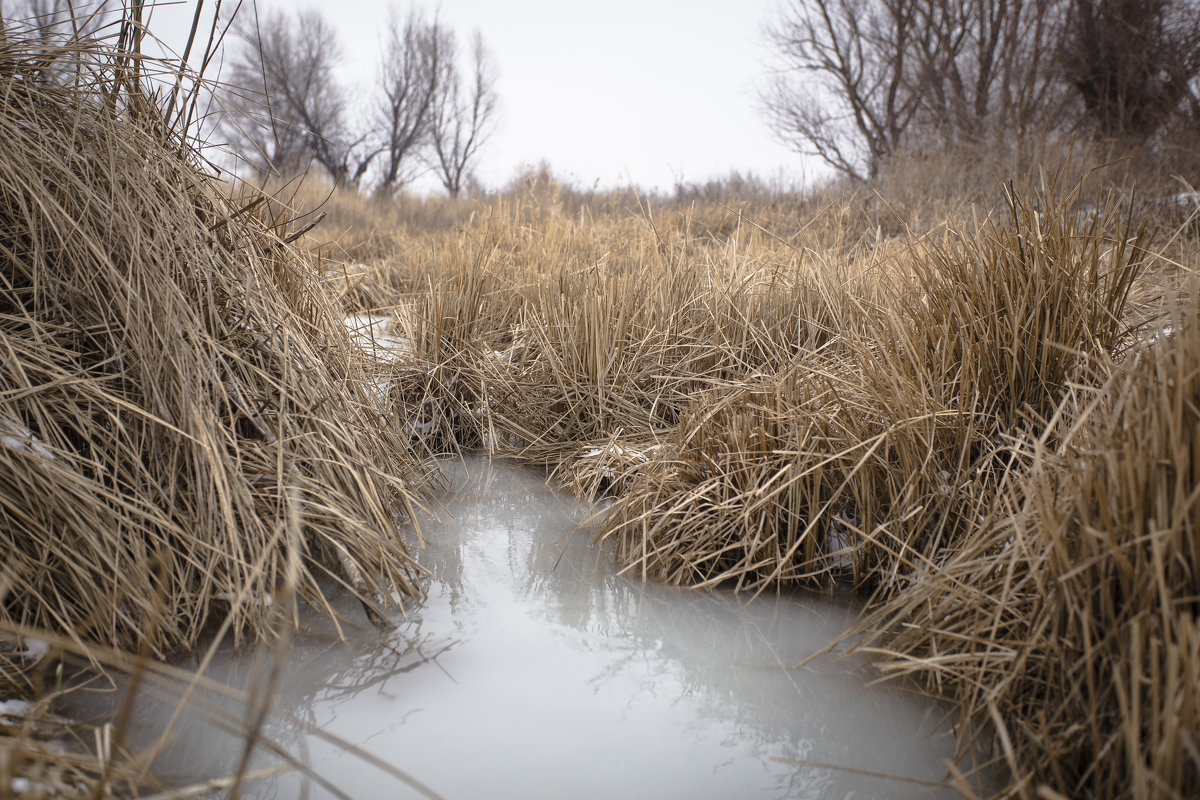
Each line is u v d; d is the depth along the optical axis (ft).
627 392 11.76
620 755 5.13
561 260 16.14
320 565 7.00
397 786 4.75
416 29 104.94
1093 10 36.22
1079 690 4.73
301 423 7.73
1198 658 3.76
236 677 5.79
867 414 8.09
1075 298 7.58
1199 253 7.48
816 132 63.93
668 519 8.20
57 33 7.47
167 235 7.27
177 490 6.56
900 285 9.78
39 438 6.29
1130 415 5.05
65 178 7.13
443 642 6.53
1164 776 3.72
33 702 5.17
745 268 13.57
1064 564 4.91
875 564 7.52
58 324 6.94
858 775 4.99
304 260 9.43
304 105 87.61
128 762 4.62
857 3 58.44
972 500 6.91
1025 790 4.49
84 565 5.86
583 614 7.11
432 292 13.39
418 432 11.82
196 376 6.91
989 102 43.86
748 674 6.16
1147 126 33.50
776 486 7.90
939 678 5.68
